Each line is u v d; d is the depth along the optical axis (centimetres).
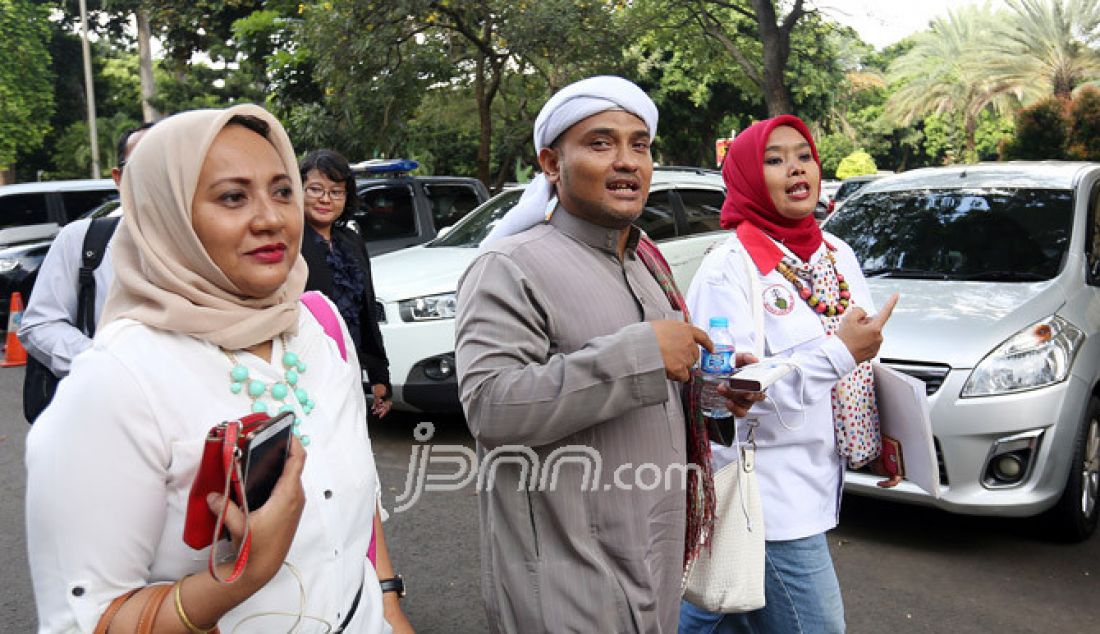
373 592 162
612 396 165
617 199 184
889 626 344
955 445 382
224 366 135
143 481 125
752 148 255
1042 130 2355
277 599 135
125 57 3809
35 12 2948
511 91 1569
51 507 121
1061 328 405
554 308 180
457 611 366
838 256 268
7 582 394
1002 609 357
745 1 1609
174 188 130
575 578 178
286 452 124
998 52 3803
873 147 5516
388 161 859
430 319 535
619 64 1341
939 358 388
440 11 1212
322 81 1321
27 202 1092
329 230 384
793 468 237
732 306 245
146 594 123
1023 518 445
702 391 201
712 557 221
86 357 127
